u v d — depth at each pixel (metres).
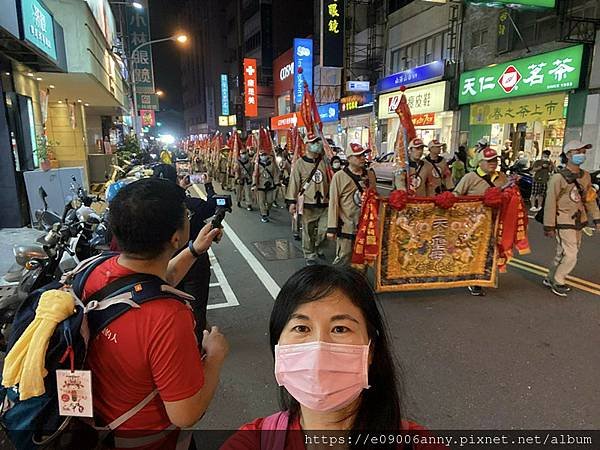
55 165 12.47
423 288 5.20
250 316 4.63
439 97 19.59
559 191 4.92
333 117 29.50
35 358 1.22
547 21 14.73
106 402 1.35
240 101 53.88
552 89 14.18
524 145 16.55
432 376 3.37
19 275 3.85
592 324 4.31
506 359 3.63
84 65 10.80
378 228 4.98
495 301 4.96
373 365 1.17
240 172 12.15
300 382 1.07
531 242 7.87
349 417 1.14
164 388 1.32
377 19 26.59
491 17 17.12
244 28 52.97
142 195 1.42
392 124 23.20
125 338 1.30
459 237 5.14
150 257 1.42
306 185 6.43
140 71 29.91
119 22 27.33
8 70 9.05
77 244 4.06
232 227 9.60
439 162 7.54
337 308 1.11
